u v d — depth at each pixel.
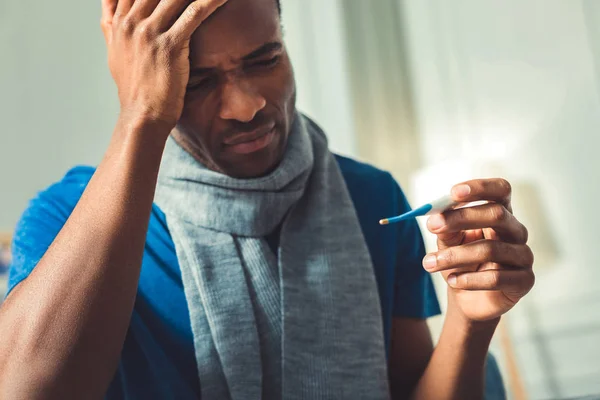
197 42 0.65
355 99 2.58
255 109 0.67
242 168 0.74
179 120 0.72
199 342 0.72
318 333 0.75
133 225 0.63
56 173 2.25
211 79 0.68
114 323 0.62
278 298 0.75
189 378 0.74
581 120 2.21
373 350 0.76
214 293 0.74
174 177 0.79
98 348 0.60
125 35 0.67
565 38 2.25
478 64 2.48
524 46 2.36
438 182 2.31
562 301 2.22
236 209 0.77
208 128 0.70
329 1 2.58
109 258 0.62
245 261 0.76
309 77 2.55
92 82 2.36
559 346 2.21
